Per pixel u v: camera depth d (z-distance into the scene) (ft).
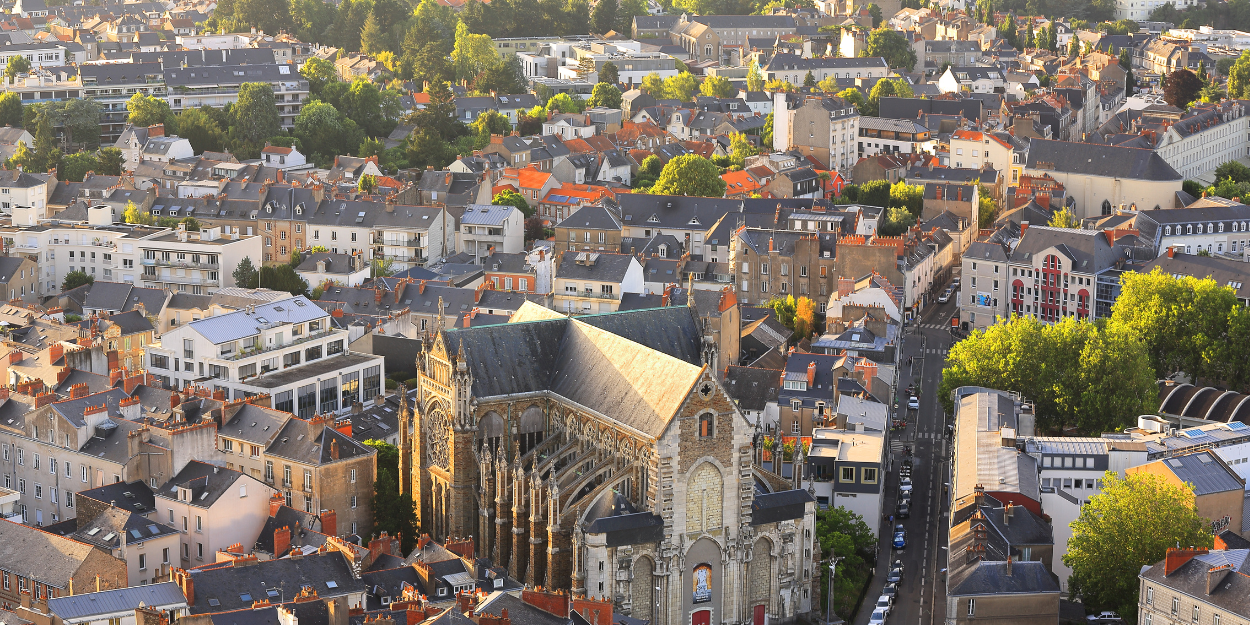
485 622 637.30
